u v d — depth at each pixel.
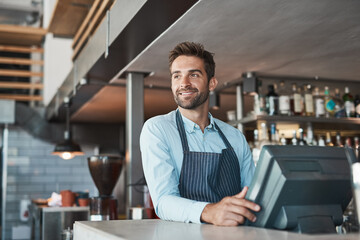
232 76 3.91
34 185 7.05
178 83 1.81
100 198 3.29
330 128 4.34
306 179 1.22
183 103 1.80
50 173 7.14
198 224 1.37
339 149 1.35
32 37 6.77
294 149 1.27
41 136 7.05
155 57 3.38
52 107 6.31
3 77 8.22
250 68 3.65
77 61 4.43
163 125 1.79
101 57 3.40
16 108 6.90
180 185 1.73
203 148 1.85
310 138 4.05
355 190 1.11
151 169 1.67
